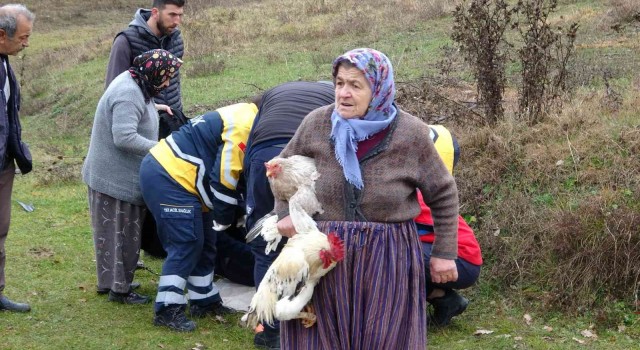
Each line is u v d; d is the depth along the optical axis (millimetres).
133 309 5828
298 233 3490
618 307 5137
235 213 5574
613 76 9312
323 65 13805
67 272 6668
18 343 5180
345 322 3488
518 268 5613
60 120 14359
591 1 15039
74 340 5250
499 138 6715
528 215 5902
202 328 5531
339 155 3463
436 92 8258
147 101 5734
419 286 3600
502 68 7363
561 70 7617
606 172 6062
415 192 3658
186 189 5340
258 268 4934
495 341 4988
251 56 15617
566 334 5020
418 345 3545
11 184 5551
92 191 5832
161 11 6633
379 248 3492
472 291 5676
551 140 6723
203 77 14383
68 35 24203
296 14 19453
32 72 18656
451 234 3631
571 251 5441
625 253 5215
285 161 3572
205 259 5664
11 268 6738
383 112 3521
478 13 7348
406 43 14008
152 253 6652
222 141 5273
